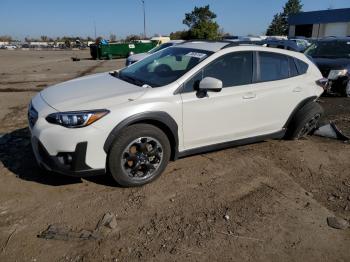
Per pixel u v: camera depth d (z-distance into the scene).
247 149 5.30
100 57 30.67
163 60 4.78
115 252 2.93
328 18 44.56
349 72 9.12
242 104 4.58
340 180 4.45
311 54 10.36
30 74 15.48
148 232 3.21
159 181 4.15
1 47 80.50
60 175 4.18
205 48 4.64
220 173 4.45
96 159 3.61
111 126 3.59
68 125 3.48
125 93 3.87
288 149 5.36
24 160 4.55
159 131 3.93
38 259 2.81
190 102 4.10
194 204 3.71
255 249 3.05
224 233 3.24
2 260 2.79
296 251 3.05
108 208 3.55
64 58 30.75
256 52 4.81
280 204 3.78
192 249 3.01
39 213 3.42
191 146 4.34
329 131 6.01
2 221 3.28
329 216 3.60
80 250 2.93
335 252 3.07
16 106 7.83
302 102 5.36
